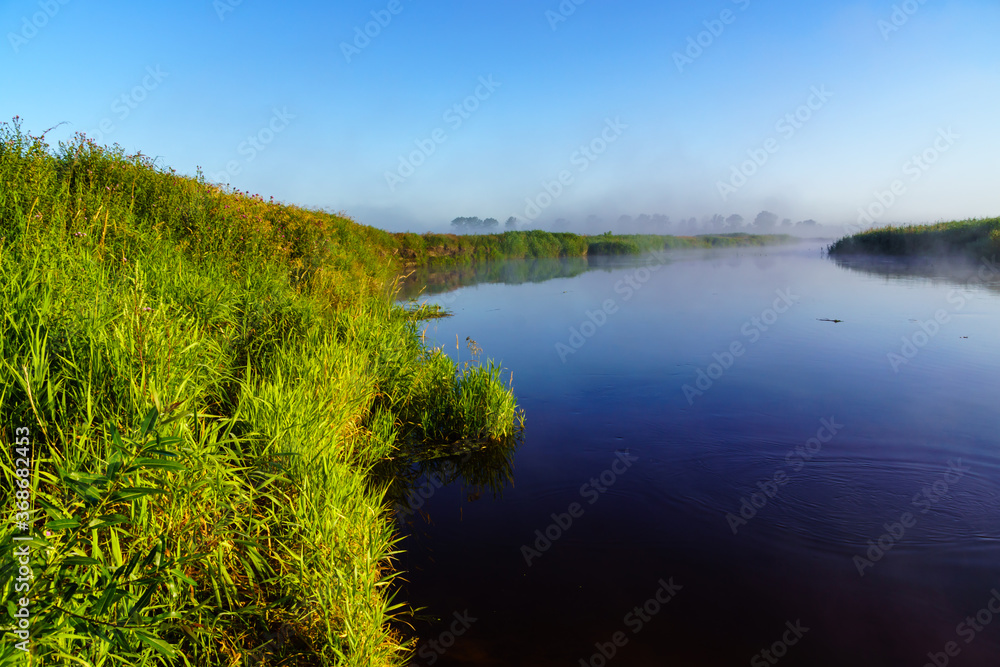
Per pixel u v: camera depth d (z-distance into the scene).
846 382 6.61
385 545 3.09
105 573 1.71
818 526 3.57
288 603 2.41
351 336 5.77
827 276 19.47
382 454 4.55
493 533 3.58
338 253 10.77
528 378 7.15
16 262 3.73
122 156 7.52
